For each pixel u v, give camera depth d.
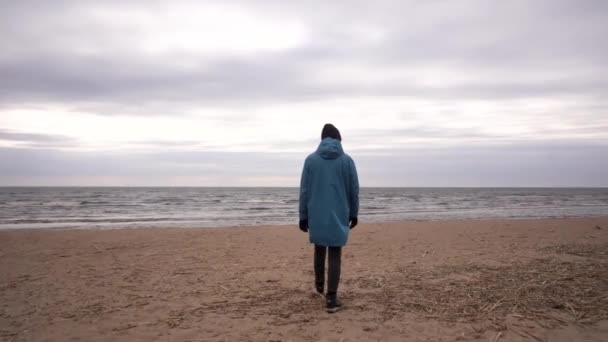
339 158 3.39
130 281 4.53
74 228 13.72
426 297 3.67
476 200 47.09
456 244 7.54
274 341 2.68
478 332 2.80
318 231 3.30
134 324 3.04
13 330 2.93
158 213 23.94
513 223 12.55
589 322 2.94
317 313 3.27
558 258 5.55
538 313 3.14
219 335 2.80
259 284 4.35
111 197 54.72
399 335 2.77
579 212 23.52
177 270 5.19
